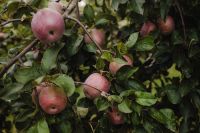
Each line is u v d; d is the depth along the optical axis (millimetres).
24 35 1846
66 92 1229
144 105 1280
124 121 1401
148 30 1717
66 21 1480
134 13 1706
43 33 1301
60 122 1347
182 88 1604
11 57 1531
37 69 1318
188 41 1668
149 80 1895
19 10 1452
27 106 1430
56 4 1510
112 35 1952
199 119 1736
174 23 1736
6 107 1781
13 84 1326
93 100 1401
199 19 1750
